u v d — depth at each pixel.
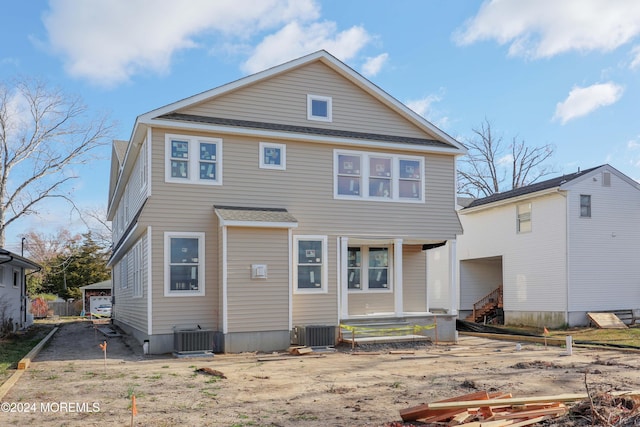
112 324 28.89
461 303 30.33
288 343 16.19
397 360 14.14
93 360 14.19
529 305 25.75
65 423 7.50
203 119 16.33
